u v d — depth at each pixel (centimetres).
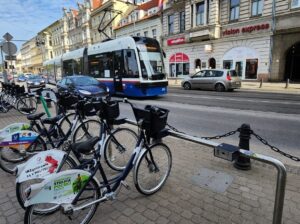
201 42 2634
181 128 713
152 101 1265
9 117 873
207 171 395
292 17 1886
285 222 271
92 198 275
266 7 2034
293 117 816
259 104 1107
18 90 998
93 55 1570
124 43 1296
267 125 719
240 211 292
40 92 616
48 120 408
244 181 360
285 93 1539
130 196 330
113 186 296
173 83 2573
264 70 2127
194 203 311
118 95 1451
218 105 1102
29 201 228
